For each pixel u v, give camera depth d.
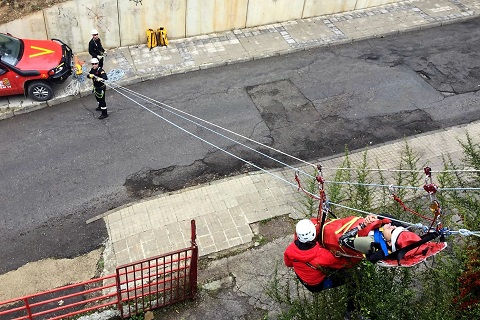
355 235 5.50
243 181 11.48
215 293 9.23
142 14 15.22
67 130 12.80
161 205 10.88
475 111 13.68
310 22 17.36
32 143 12.39
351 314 6.93
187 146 12.43
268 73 15.03
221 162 12.03
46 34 14.76
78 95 13.80
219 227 10.39
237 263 9.74
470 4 18.61
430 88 14.51
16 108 13.24
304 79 14.81
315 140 12.73
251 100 13.96
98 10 14.69
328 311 6.66
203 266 9.68
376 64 15.50
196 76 14.82
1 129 12.79
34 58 13.15
